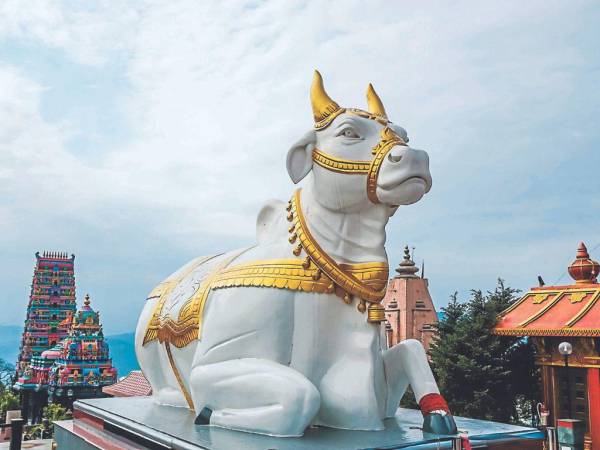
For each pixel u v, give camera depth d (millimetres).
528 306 13945
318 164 4266
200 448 3436
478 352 14008
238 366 4090
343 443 3504
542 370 12562
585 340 11500
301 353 4145
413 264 17578
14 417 8828
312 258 4219
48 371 27250
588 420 11469
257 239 4906
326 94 4426
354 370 4098
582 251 13250
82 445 5168
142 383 14406
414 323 16594
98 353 25031
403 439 3635
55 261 33844
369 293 4152
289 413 3715
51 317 32938
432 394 4109
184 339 4742
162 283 5781
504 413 14133
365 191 4152
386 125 4301
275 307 4133
